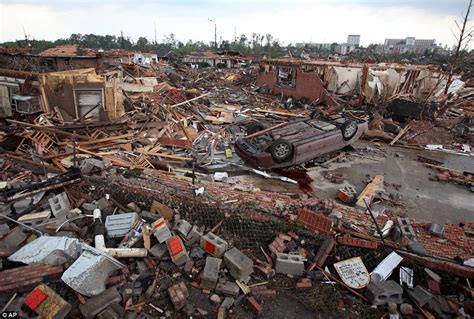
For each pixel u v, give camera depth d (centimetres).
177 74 2998
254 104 2036
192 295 508
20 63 2684
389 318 496
